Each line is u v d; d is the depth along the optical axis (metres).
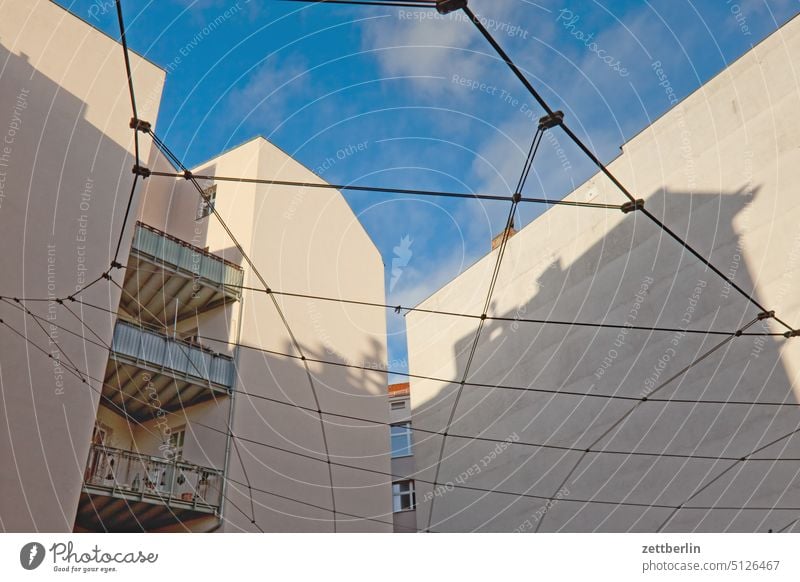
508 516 25.17
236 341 21.91
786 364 18.31
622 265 23.95
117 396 20.34
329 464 23.17
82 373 16.36
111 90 19.12
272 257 24.03
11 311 15.41
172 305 22.80
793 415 17.83
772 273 19.25
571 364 24.73
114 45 19.52
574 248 26.05
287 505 21.27
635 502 21.02
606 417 22.83
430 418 30.45
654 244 23.00
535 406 25.62
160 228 24.70
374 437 25.17
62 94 17.97
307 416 23.11
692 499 19.50
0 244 15.64
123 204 18.52
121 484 18.14
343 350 25.50
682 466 20.08
